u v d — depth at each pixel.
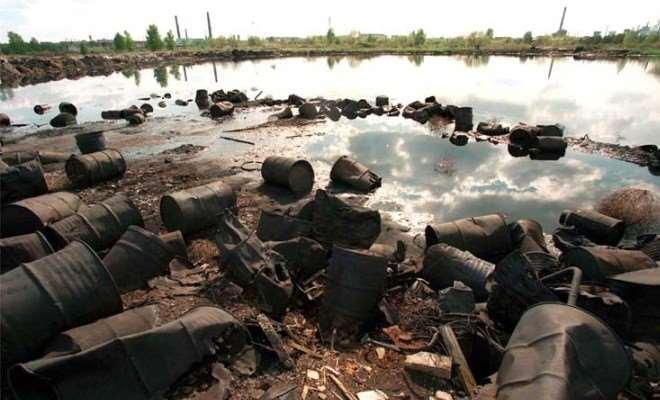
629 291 5.63
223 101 25.64
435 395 4.80
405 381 5.02
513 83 34.72
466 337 5.54
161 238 7.47
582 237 8.63
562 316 4.07
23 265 5.02
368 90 32.12
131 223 8.22
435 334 5.59
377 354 5.56
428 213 10.66
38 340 4.75
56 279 5.02
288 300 6.30
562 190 12.19
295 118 22.14
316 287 6.93
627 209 9.96
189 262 7.67
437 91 31.02
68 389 3.94
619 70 44.94
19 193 10.58
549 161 14.95
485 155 15.58
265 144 17.06
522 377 3.68
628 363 3.82
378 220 7.90
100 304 5.27
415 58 66.62
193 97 30.89
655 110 23.22
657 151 14.80
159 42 82.69
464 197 11.69
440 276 7.21
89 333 4.73
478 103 26.11
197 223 9.04
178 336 4.55
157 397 4.25
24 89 36.50
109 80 43.59
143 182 12.73
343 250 6.18
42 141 18.06
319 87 34.59
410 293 6.77
